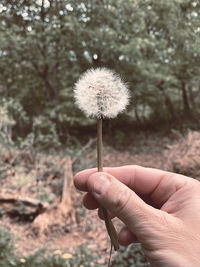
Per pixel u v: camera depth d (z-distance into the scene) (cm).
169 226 15
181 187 20
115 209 16
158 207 23
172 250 14
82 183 23
